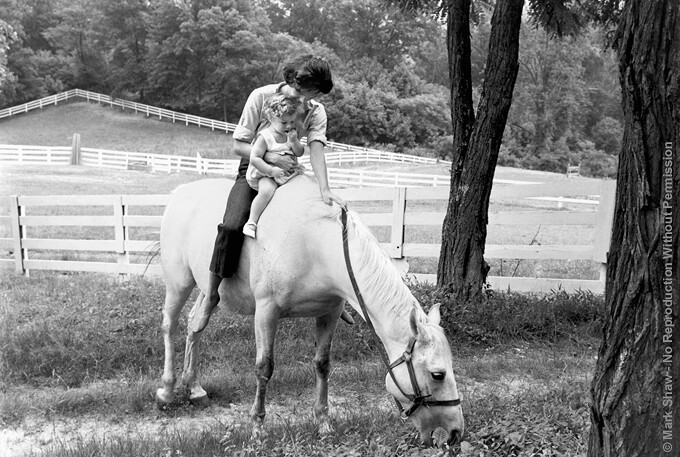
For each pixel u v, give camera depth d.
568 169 31.38
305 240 3.67
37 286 9.09
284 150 3.83
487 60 6.78
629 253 2.38
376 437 3.66
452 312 6.57
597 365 2.62
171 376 4.75
